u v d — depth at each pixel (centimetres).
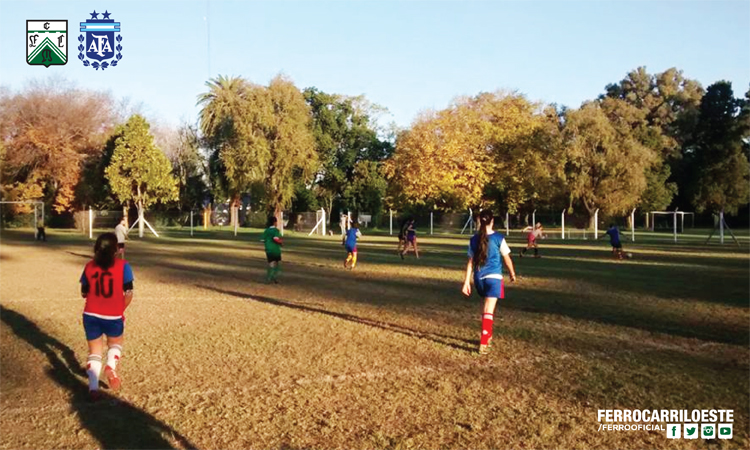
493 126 5072
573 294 1449
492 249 860
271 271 1694
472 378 729
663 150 7269
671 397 660
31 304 1313
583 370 764
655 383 709
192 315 1160
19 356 848
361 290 1523
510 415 607
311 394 671
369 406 632
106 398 661
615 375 741
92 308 675
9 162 5288
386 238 4591
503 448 531
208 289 1548
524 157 5012
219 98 5288
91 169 5553
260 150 5159
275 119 5341
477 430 569
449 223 5769
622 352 856
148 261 2419
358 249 3197
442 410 621
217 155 5862
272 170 5397
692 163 7244
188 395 668
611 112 6788
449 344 905
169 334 982
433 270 2039
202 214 6350
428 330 1009
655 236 5016
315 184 6900
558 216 5788
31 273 1964
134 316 1148
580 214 5991
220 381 719
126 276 691
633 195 5500
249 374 747
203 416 605
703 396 663
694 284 1656
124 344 910
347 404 639
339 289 1543
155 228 5700
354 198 6588
